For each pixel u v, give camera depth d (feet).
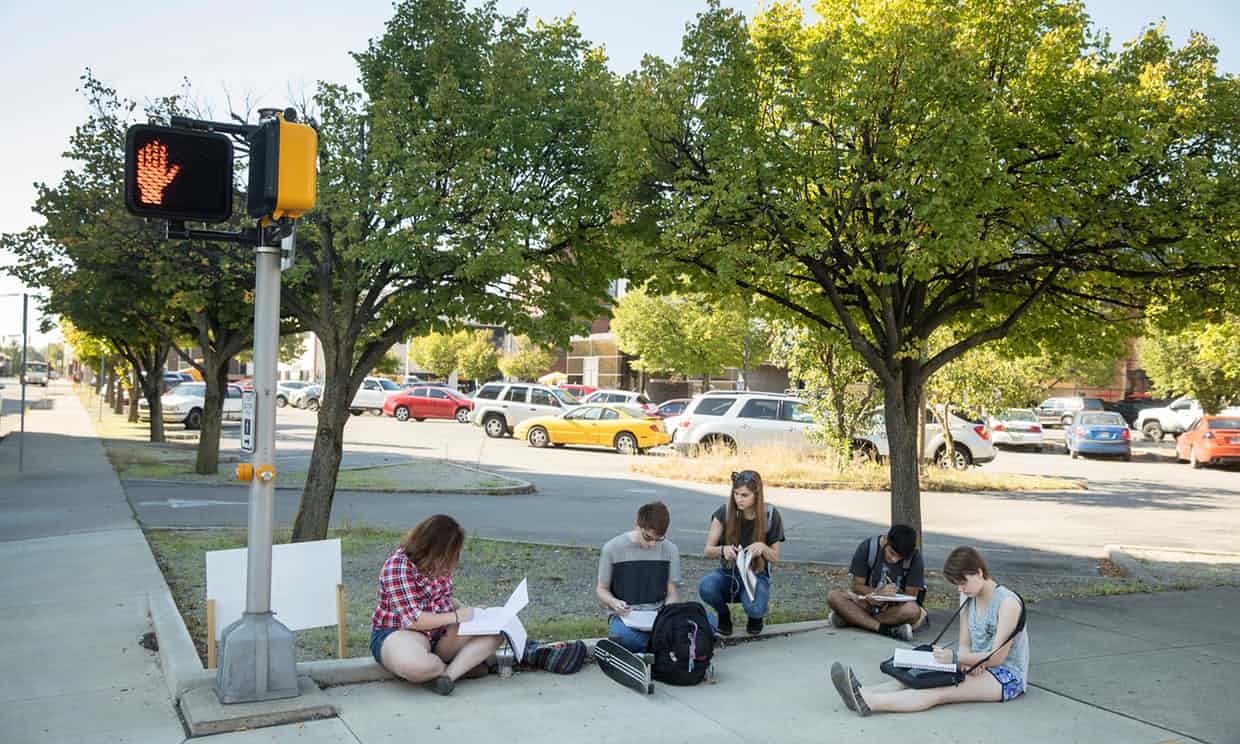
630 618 20.40
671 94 27.58
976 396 70.03
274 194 16.03
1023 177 28.86
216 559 18.89
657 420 90.02
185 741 15.66
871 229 28.37
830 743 16.26
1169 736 16.99
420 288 32.68
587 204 32.94
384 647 18.34
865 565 24.20
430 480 60.54
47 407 159.74
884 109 26.63
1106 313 35.27
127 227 43.34
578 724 16.85
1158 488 67.87
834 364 65.36
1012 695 18.72
